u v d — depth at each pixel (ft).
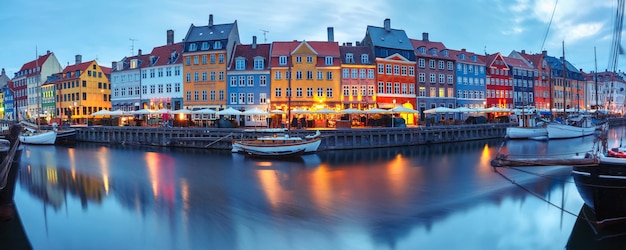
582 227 46.03
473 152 120.98
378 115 180.34
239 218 50.78
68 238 44.75
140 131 151.74
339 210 53.98
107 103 254.47
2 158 51.75
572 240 42.39
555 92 301.02
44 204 58.59
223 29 196.65
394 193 63.72
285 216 51.47
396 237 43.75
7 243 43.47
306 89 182.70
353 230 45.93
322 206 56.03
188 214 52.90
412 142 143.95
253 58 188.85
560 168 85.56
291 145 108.99
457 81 227.20
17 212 54.39
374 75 189.47
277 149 108.47
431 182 72.54
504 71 257.75
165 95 201.57
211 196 62.69
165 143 143.02
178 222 49.52
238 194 63.87
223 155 115.55
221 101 187.32
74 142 167.32
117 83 221.66
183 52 194.90
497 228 46.29
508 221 48.67
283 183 72.84
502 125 178.91
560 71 311.47
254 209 54.80
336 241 42.68
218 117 184.75
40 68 276.21
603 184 42.32
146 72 209.26
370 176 79.36
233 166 93.86
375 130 135.44
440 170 86.02
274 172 84.99
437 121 188.24
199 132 137.90
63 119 228.22
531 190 64.44
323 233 45.11
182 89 196.03
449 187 67.92
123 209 55.52
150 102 206.69
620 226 44.11
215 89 188.55
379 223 48.34
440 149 130.52
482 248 40.68
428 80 211.82
